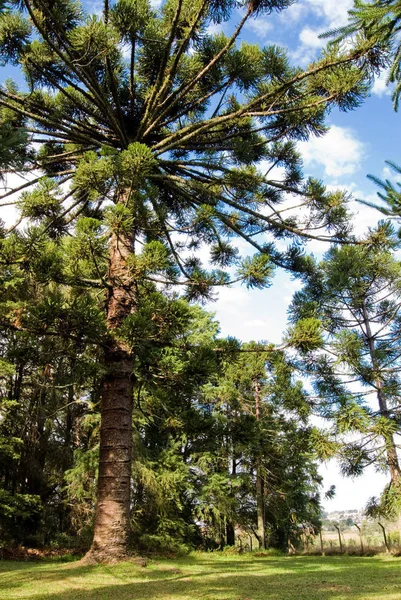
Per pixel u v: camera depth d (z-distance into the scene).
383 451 13.86
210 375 7.84
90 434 16.75
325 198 10.26
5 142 3.39
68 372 13.43
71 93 10.75
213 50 10.37
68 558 9.96
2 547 10.78
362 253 13.82
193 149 10.80
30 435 13.95
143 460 15.79
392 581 5.58
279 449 20.00
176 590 4.81
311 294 11.66
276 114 9.21
